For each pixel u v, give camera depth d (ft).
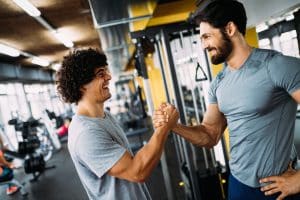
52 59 39.24
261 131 4.33
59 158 27.68
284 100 4.24
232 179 4.94
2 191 19.79
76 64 4.54
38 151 26.16
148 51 16.51
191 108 13.88
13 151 21.36
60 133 38.04
